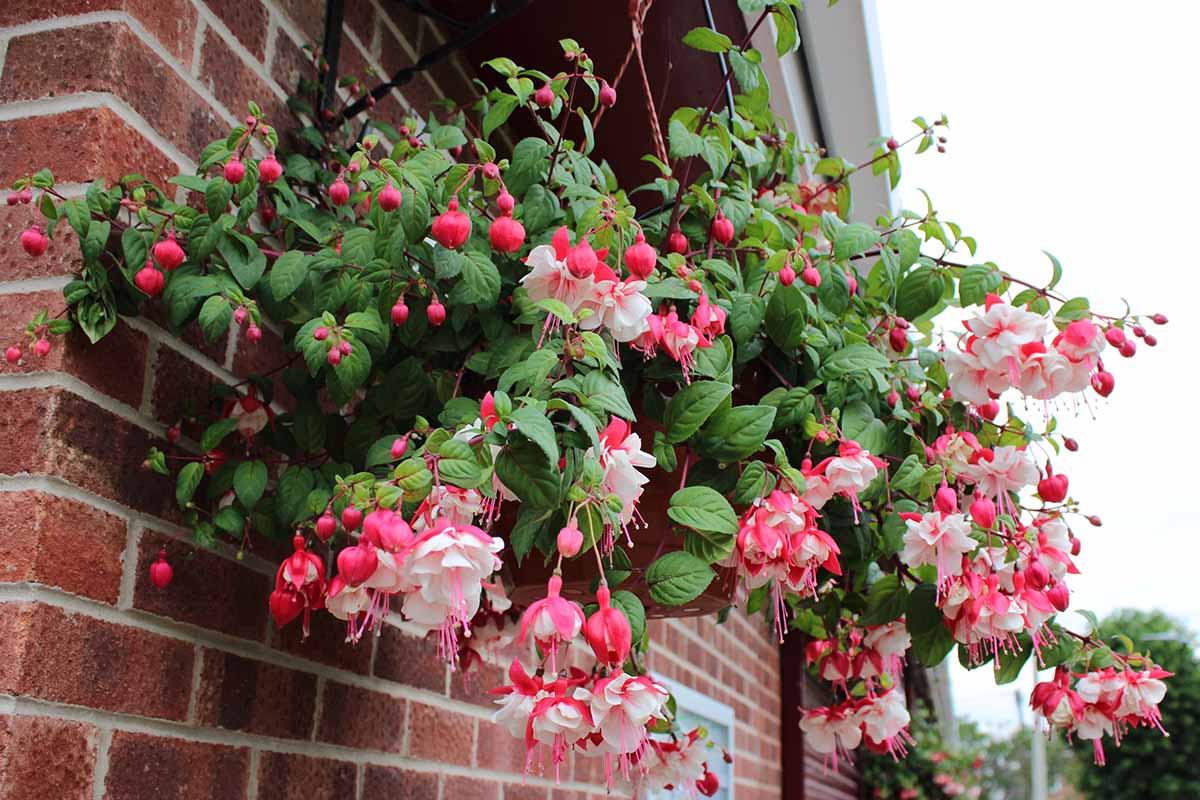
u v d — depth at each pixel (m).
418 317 1.04
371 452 0.95
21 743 0.84
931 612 1.21
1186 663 12.57
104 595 0.95
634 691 0.80
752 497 0.99
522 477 0.78
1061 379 1.09
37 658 0.87
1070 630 1.25
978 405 1.24
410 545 0.75
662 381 1.08
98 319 0.95
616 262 1.04
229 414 1.09
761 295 1.14
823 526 1.20
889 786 8.28
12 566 0.88
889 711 1.35
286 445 1.11
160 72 1.07
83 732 0.91
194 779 1.04
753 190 1.35
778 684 4.53
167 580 0.97
